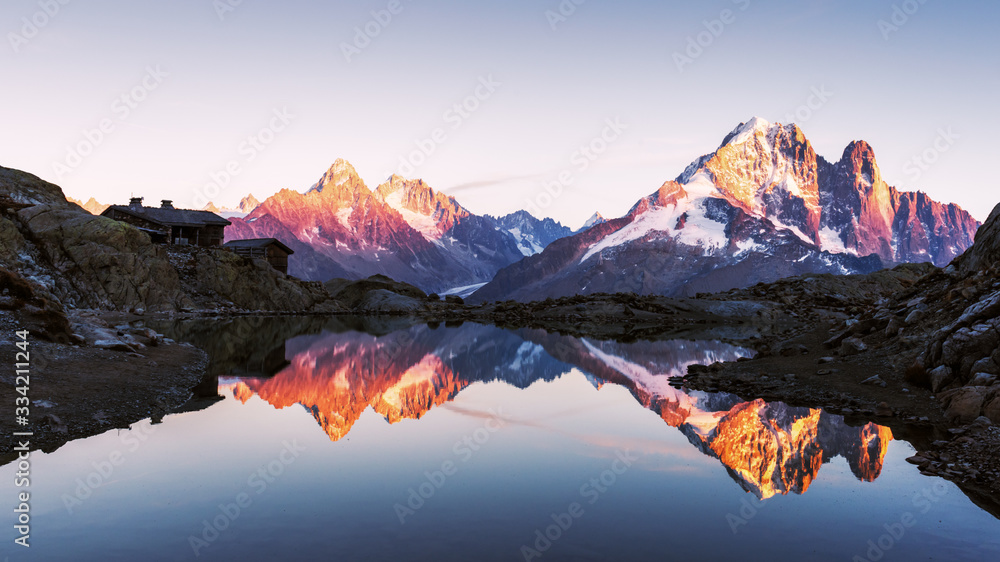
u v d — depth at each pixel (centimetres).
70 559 936
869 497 1286
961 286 2647
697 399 2422
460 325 6800
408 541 1027
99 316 5478
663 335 5588
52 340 2530
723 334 5650
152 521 1098
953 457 1534
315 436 1747
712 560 973
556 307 8369
